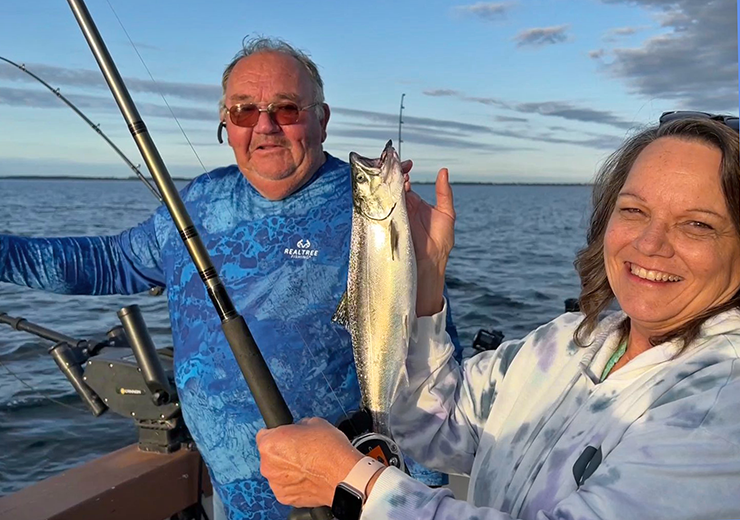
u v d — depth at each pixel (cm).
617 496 45
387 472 51
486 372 69
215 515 94
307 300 87
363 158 75
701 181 49
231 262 90
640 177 52
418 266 74
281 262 88
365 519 50
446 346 73
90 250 101
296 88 88
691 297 51
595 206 63
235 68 89
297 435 56
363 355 74
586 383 57
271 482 57
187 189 97
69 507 87
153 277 103
